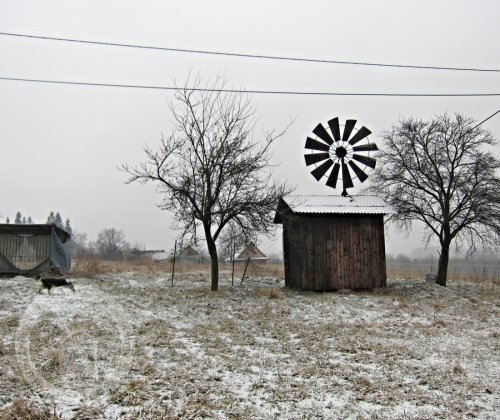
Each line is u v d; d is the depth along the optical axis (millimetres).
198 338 13547
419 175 28031
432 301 22359
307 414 8273
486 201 26062
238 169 23297
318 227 24594
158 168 23047
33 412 7488
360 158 28109
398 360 12055
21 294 19953
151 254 84438
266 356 11938
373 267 24859
